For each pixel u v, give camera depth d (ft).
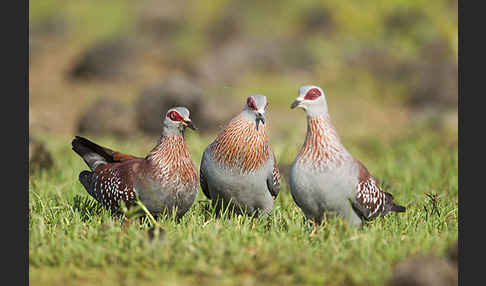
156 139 56.08
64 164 43.73
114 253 23.57
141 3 149.07
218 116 71.72
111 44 112.27
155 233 24.21
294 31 134.82
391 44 124.47
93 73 107.45
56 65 116.06
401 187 38.42
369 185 27.22
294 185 26.91
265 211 30.96
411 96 100.73
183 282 21.71
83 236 25.72
